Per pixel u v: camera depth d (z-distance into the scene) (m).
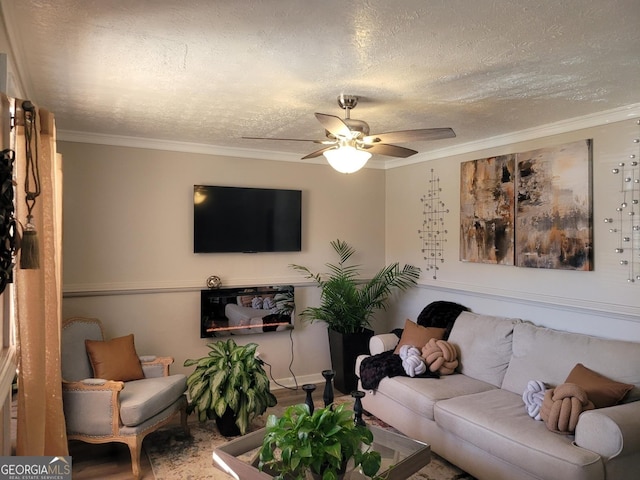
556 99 2.88
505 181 3.86
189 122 3.51
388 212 5.32
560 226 3.42
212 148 4.43
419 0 1.68
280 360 4.78
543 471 2.34
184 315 4.34
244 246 4.54
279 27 1.90
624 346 2.81
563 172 3.40
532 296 3.64
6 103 1.68
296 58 2.22
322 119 2.35
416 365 3.54
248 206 4.55
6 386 1.68
